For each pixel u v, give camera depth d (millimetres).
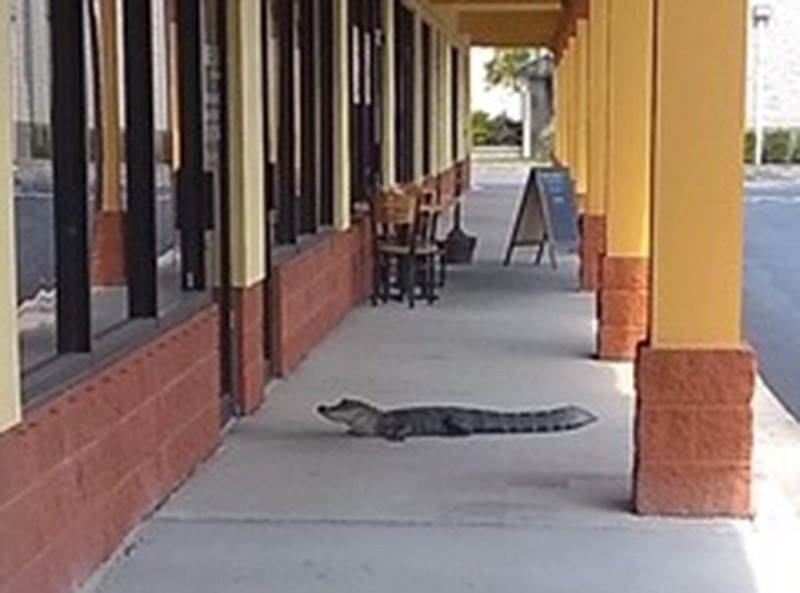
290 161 9695
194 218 7012
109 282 6109
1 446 4199
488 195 30859
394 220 12961
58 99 5207
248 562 5344
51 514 4664
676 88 5785
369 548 5523
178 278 6988
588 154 14055
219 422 7219
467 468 6758
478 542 5598
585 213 14195
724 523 5848
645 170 9742
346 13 11688
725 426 5883
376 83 14109
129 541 5543
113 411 5367
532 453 7070
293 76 9789
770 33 42594
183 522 5812
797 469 6793
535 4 22188
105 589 5027
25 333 5109
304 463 6828
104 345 5500
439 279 14383
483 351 10289
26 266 5129
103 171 6117
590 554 5461
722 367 5852
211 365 6984
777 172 38812
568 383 9023
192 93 7039
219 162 7605
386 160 14750
